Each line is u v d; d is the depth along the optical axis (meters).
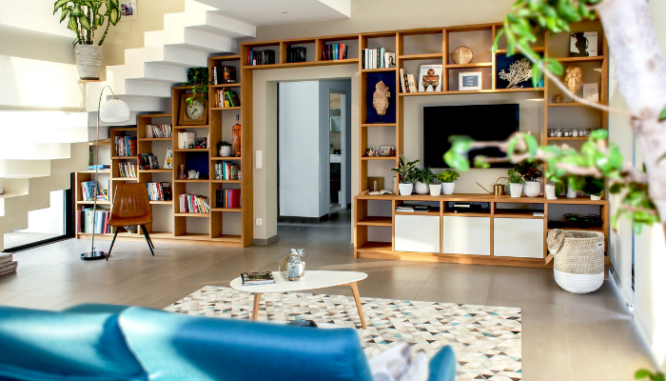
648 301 3.54
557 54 5.98
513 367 3.30
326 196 9.99
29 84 6.64
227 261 6.38
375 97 6.52
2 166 6.10
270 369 1.55
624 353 3.51
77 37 6.38
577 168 1.00
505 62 6.17
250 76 7.25
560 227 5.83
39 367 1.84
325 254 6.72
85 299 4.88
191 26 6.36
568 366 3.31
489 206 6.43
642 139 1.01
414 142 6.62
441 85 6.25
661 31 3.26
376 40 6.68
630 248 4.30
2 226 5.84
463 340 3.76
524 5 1.07
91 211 7.88
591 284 4.80
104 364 1.75
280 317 4.28
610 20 1.01
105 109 6.23
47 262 6.39
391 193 6.57
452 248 6.10
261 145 7.35
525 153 1.03
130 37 6.87
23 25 5.75
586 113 5.95
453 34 6.36
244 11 6.31
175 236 7.54
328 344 1.47
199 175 7.57
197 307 4.58
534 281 5.29
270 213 7.54
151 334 1.65
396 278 5.48
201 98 7.30
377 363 1.71
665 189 0.98
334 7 6.23
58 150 6.30
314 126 9.55
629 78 1.00
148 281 5.48
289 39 6.72
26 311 1.82
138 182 7.41
